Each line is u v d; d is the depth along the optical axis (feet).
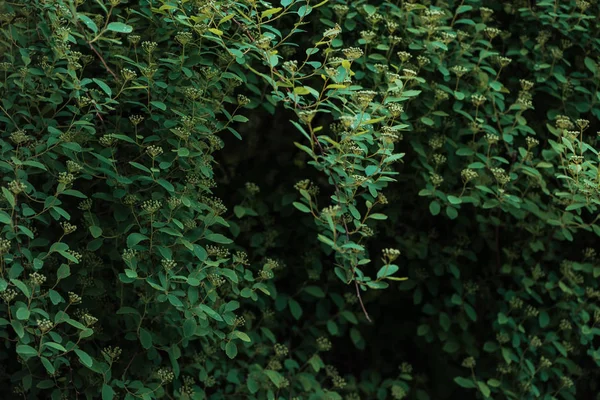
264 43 8.82
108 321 10.03
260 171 12.29
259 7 10.93
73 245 9.95
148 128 10.21
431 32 10.85
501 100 11.34
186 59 9.66
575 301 12.30
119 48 10.05
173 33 10.14
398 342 13.17
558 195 10.48
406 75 9.80
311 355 12.45
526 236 12.32
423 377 12.87
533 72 12.05
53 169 9.46
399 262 12.53
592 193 9.34
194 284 8.79
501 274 12.37
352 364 13.17
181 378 10.90
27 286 8.68
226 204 12.23
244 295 9.87
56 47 9.10
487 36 12.20
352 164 8.84
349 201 9.05
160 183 9.05
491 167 11.37
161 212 9.24
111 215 10.14
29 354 8.60
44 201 9.48
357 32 11.46
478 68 11.39
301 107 9.06
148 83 9.39
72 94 9.14
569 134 9.45
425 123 10.94
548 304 12.32
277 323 12.16
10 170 8.79
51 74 9.27
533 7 12.18
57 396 9.36
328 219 8.46
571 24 12.07
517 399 11.76
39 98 9.27
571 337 12.33
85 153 9.76
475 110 11.71
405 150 11.80
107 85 9.70
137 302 9.82
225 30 9.64
